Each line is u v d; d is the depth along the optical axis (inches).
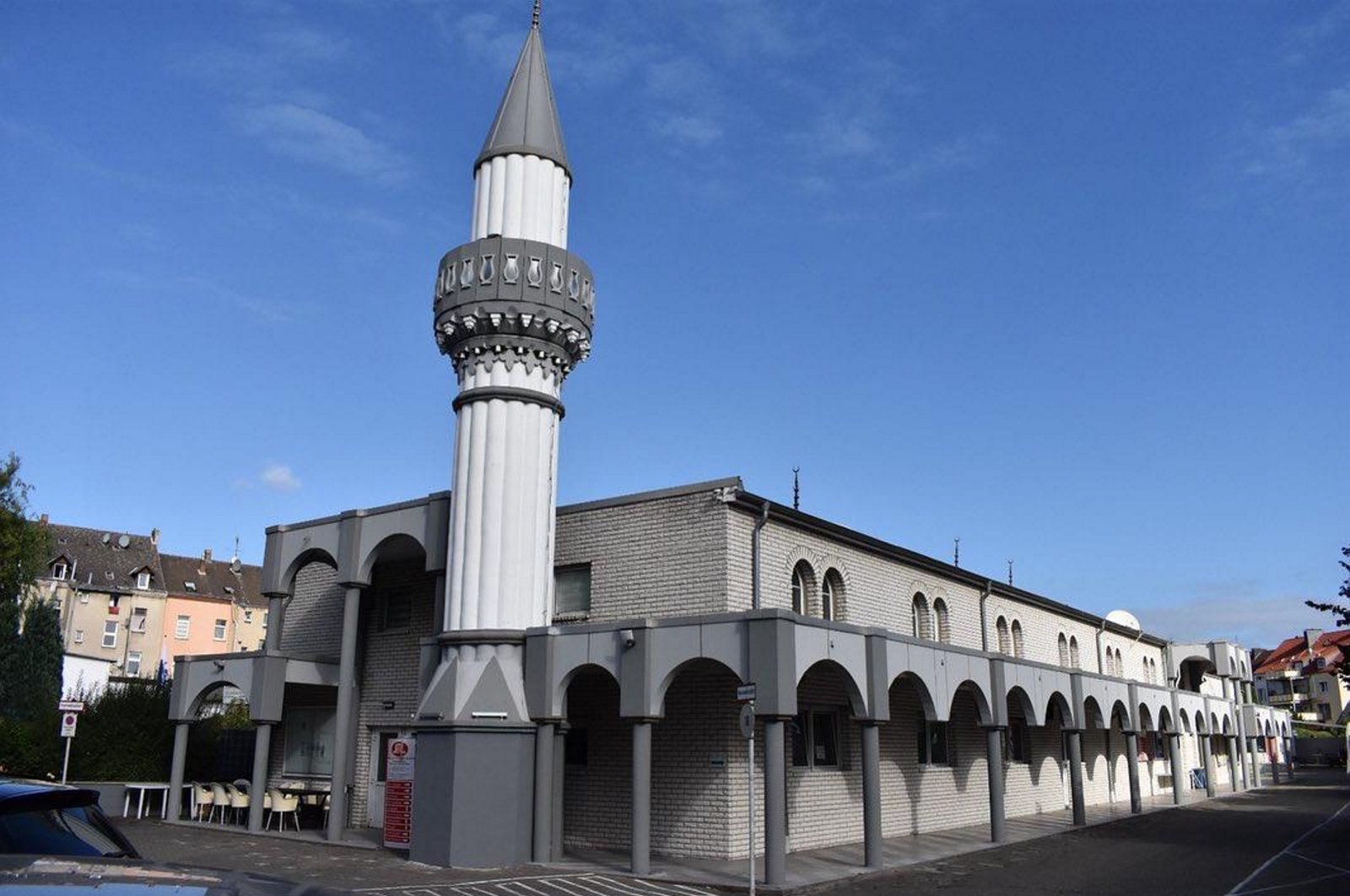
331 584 1000.9
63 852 219.1
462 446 738.8
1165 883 619.5
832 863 690.2
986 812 1042.7
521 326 734.5
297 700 994.1
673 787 722.8
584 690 783.1
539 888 571.8
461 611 708.0
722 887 582.9
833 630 663.8
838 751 831.7
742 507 745.6
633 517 778.8
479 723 668.1
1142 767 1563.7
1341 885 612.7
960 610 1056.8
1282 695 4441.4
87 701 1109.1
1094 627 1444.4
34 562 1536.7
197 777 1059.3
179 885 132.7
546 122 796.6
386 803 755.4
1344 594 908.0
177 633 2733.8
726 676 714.8
